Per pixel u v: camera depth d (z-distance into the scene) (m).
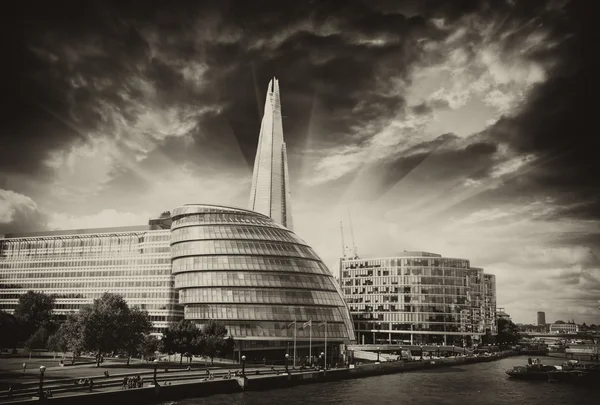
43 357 180.88
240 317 181.50
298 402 119.88
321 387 147.38
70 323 156.50
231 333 179.88
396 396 135.88
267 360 185.88
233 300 183.62
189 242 197.50
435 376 189.12
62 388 105.88
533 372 191.62
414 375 190.50
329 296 198.00
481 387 162.12
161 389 113.06
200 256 193.12
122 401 104.62
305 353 194.75
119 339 150.12
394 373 195.62
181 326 162.88
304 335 185.75
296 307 187.50
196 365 164.38
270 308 184.88
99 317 148.38
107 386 112.00
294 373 151.12
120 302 159.50
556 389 166.38
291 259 197.62
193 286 188.38
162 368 150.00
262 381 138.12
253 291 185.88
